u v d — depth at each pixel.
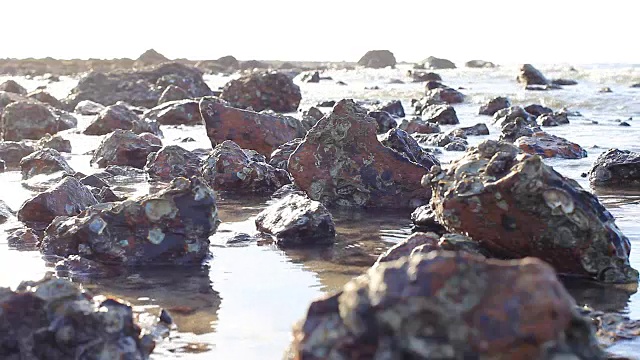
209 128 4.07
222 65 34.25
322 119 3.04
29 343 1.51
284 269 2.17
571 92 10.12
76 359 1.50
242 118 4.07
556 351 1.10
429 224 2.59
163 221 2.23
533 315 1.11
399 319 1.14
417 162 3.12
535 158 2.03
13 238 2.45
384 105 7.61
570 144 4.22
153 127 5.93
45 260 2.24
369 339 1.16
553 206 2.00
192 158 3.67
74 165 4.16
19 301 1.53
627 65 23.19
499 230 2.07
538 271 1.14
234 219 2.77
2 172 3.90
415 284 1.15
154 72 12.63
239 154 3.36
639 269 2.13
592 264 2.04
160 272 2.15
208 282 2.07
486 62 31.84
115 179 3.62
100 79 10.86
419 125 5.75
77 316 1.52
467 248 2.07
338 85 14.95
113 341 1.51
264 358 1.62
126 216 2.23
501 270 1.15
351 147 2.99
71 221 2.31
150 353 1.61
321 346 1.19
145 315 1.82
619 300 1.91
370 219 2.76
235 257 2.29
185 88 11.50
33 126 6.02
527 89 11.34
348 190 2.97
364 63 39.47
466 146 4.62
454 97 9.66
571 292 1.97
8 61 34.69
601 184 3.35
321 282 2.06
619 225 2.58
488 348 1.10
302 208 2.51
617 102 8.38
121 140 4.11
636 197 3.05
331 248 2.37
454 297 1.13
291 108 8.54
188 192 2.25
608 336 1.69
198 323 1.79
